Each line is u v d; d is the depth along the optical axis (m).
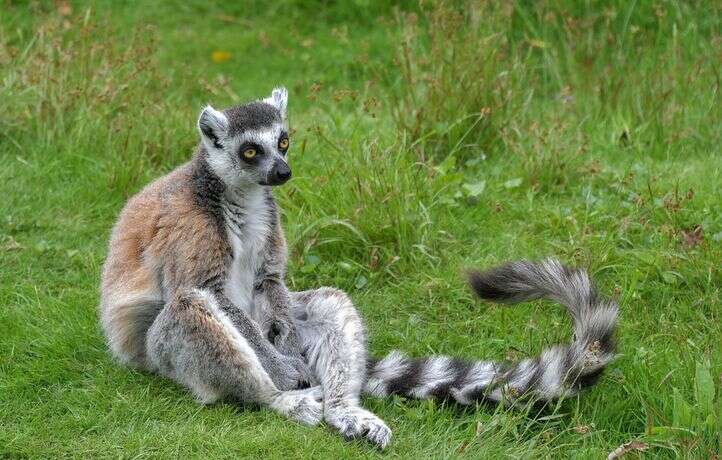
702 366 8.47
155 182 10.15
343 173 12.70
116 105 14.81
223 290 9.43
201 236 9.30
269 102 10.24
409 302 11.12
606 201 12.70
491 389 8.95
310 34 19.50
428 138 13.95
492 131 14.25
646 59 16.45
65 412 9.26
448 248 12.04
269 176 9.52
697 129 14.83
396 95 15.32
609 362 8.96
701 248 11.22
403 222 11.85
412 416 8.95
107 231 12.71
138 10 19.94
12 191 13.25
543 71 16.83
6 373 9.86
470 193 12.87
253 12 20.20
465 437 8.70
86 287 11.49
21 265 11.82
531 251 11.70
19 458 8.53
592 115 15.52
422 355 10.17
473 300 10.98
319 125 14.23
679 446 8.21
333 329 9.35
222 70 18.42
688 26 16.83
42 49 15.66
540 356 9.06
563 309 10.66
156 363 9.29
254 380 8.84
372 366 9.56
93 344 10.32
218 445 8.44
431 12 16.70
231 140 9.58
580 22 17.58
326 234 12.00
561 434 8.66
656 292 10.90
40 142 14.32
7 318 10.66
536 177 13.34
